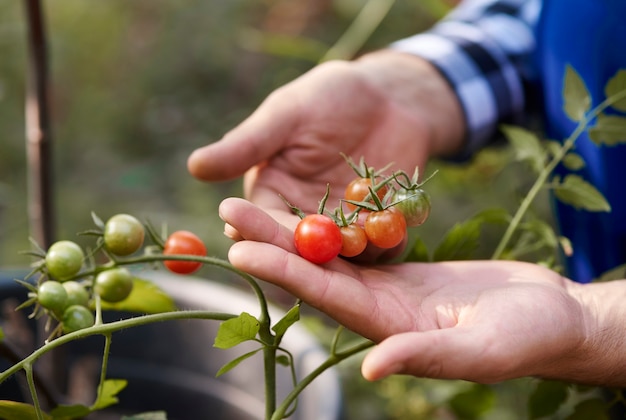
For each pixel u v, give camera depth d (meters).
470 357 0.72
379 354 0.69
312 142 1.01
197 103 2.83
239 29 2.86
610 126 0.96
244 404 1.09
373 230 0.81
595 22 1.09
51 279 0.84
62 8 2.85
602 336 0.81
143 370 1.13
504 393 1.45
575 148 1.11
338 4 2.60
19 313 1.07
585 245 1.12
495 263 0.89
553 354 0.78
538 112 1.23
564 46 1.11
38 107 1.03
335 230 0.79
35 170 1.04
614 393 0.96
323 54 1.57
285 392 1.00
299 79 1.04
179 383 1.12
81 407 0.83
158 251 0.90
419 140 1.10
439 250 0.95
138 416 0.83
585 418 0.93
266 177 1.02
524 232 1.04
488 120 1.19
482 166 1.73
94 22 2.87
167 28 2.91
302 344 1.01
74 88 2.79
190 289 1.10
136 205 2.41
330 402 0.94
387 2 1.39
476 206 1.86
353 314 0.77
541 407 0.95
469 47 1.20
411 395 1.42
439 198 1.91
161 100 2.84
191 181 2.41
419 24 2.41
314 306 0.77
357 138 1.05
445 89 1.17
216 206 2.31
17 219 2.22
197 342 1.10
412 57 1.18
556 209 1.14
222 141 0.98
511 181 1.78
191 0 2.93
